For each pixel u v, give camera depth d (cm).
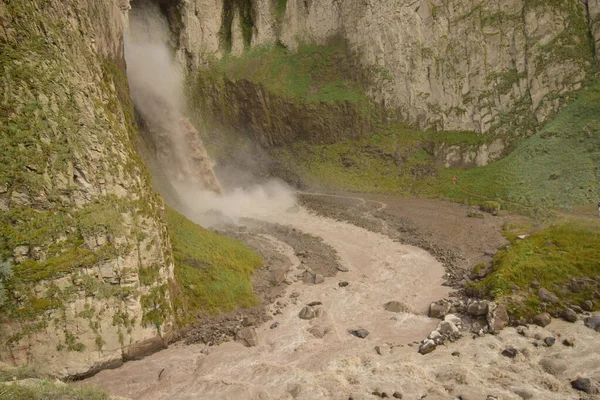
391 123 6800
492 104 6291
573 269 2736
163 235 2678
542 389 1872
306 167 6631
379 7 7088
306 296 3044
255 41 7969
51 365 1983
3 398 1300
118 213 2331
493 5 6675
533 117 5894
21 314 1941
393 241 4116
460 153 6144
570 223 3528
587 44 5969
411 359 2203
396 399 1858
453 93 6581
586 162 4694
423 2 6962
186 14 7731
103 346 2152
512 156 5650
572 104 5612
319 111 6950
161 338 2392
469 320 2567
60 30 2483
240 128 7456
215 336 2514
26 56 2236
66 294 2059
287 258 3706
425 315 2722
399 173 6184
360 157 6531
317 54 7575
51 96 2266
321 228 4616
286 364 2217
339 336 2500
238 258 3344
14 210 2023
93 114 2459
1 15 2180
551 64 5972
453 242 3925
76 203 2206
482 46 6562
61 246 2094
